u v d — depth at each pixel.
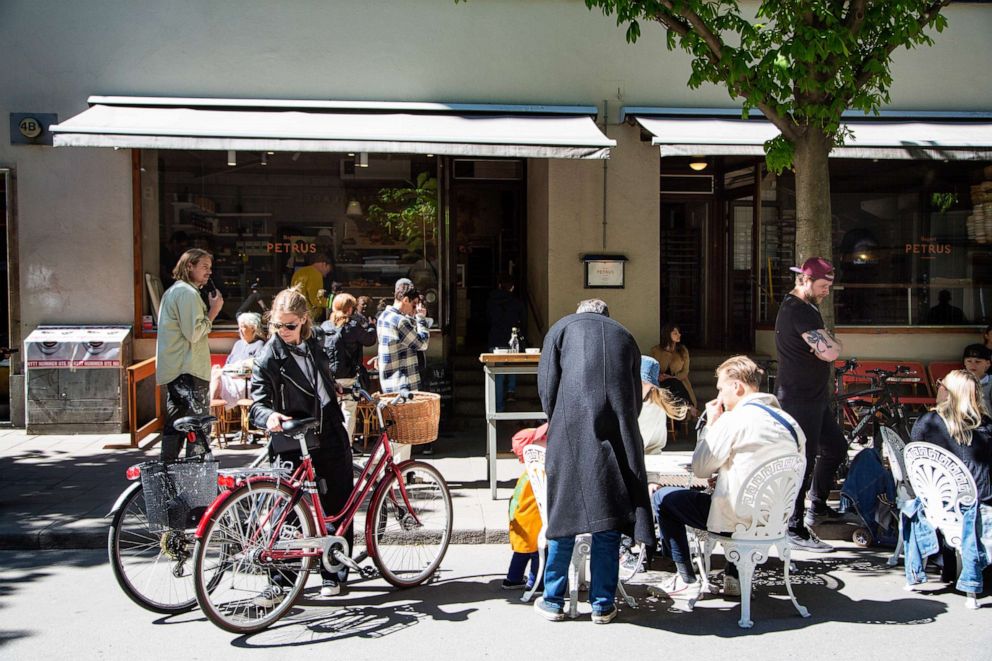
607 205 10.18
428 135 8.50
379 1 9.80
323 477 4.92
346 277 10.14
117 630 4.50
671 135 8.91
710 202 11.88
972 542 4.84
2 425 9.62
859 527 6.09
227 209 9.95
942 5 6.92
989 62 10.51
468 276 12.46
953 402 5.08
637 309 10.27
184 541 4.74
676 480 5.25
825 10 6.46
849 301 10.81
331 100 9.80
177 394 6.68
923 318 10.88
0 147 9.52
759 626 4.59
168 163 9.80
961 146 8.98
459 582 5.32
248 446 8.70
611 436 4.43
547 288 10.26
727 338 11.70
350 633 4.48
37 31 9.49
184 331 6.61
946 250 10.89
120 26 9.55
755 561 4.61
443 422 9.45
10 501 6.70
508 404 9.93
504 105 9.91
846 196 10.80
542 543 4.97
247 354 8.85
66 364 9.09
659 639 4.41
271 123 8.94
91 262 9.63
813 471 6.15
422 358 8.00
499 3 9.93
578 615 4.75
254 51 9.71
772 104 6.82
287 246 10.05
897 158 8.97
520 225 12.16
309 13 9.73
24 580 5.30
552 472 4.51
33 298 9.60
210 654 4.20
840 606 4.89
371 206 10.12
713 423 5.10
